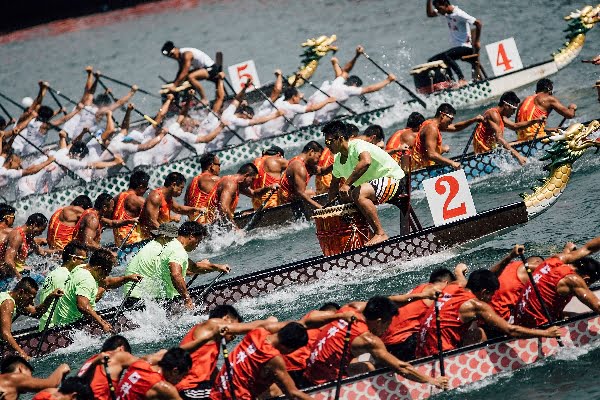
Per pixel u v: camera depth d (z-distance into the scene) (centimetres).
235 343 4469
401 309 3778
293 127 8519
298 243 5947
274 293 4906
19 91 13162
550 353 3812
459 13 8788
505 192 6144
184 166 7962
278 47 13012
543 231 5272
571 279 3781
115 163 7731
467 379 3725
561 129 6562
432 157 6278
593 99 7969
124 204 6044
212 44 13925
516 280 3881
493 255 5022
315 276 4928
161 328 4753
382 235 4947
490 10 12412
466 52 8856
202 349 3659
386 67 10919
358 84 8575
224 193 6088
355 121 8400
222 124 8112
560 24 11212
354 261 4934
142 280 4797
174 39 14725
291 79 9494
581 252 3934
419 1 14175
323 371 3622
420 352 3766
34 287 4631
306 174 6162
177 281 4716
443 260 5012
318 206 6162
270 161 6344
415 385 3647
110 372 3534
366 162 4847
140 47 14588
